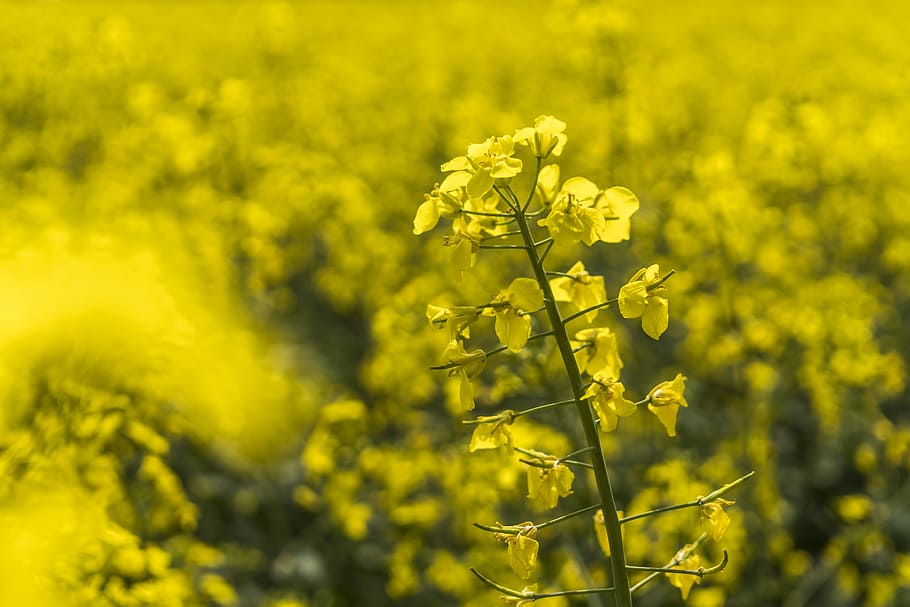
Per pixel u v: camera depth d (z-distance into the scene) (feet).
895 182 39.75
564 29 37.93
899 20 81.25
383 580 27.58
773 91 60.34
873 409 30.17
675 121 46.96
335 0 107.24
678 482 22.00
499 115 50.93
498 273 33.24
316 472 23.13
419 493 27.76
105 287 18.34
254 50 53.06
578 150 50.11
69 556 16.24
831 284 29.14
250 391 23.34
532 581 20.48
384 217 42.83
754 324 27.68
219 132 39.58
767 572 25.26
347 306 38.01
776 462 30.50
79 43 47.60
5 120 45.47
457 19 77.30
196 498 28.63
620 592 11.39
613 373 11.77
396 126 55.47
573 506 21.90
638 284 10.78
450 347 10.90
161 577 17.54
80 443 18.16
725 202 28.35
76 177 44.32
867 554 25.00
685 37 81.15
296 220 37.76
